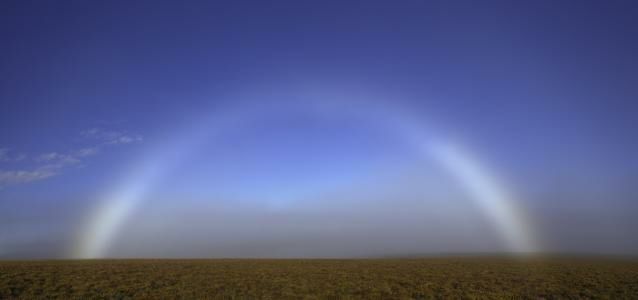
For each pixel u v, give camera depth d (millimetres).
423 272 56031
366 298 36375
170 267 59469
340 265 67250
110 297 35125
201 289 39500
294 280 46250
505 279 48875
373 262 76188
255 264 67562
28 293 35812
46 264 61344
